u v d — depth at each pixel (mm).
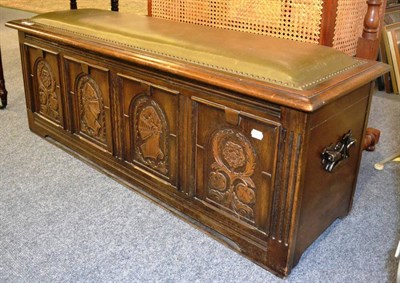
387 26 2594
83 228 1255
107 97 1406
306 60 1055
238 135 1066
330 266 1128
